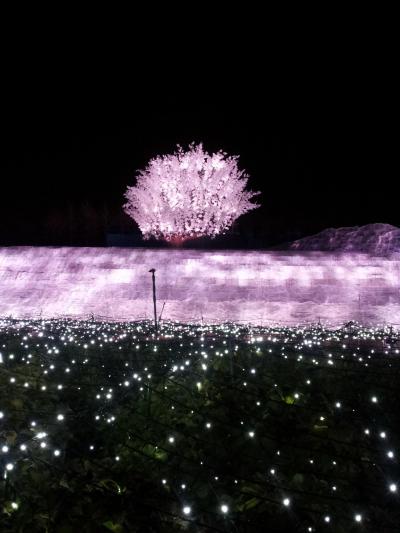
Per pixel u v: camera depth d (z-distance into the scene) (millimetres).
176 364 6051
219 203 20469
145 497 3371
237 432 4238
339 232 15664
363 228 15297
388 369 6125
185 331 8500
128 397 5145
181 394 5137
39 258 12844
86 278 12164
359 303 11375
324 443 4113
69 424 4438
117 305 11391
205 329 8539
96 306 11383
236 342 6930
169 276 12172
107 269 12383
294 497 3354
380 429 4500
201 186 20406
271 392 5094
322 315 10945
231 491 3463
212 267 12359
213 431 4316
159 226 20531
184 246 20812
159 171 20391
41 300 11617
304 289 11758
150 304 11391
